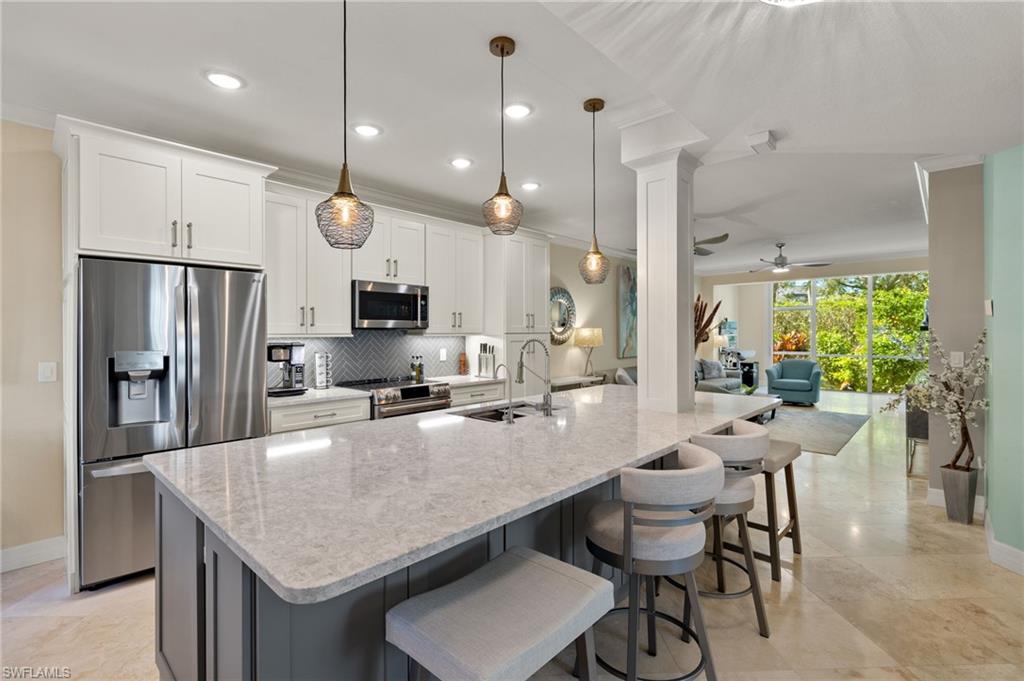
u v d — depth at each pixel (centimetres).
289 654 118
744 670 189
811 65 175
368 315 394
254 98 261
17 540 273
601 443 201
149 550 263
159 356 263
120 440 254
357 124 294
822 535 317
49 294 281
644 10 145
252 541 107
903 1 137
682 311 279
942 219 353
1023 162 263
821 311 1066
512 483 148
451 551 158
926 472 456
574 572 136
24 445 275
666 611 232
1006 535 273
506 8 188
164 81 243
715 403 315
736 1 140
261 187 312
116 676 188
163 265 267
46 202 280
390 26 199
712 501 166
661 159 276
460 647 105
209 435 281
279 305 344
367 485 146
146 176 266
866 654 199
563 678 182
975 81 186
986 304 291
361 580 94
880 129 239
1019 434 266
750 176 390
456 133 308
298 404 332
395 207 449
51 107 269
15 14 190
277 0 183
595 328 686
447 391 427
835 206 482
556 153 343
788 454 271
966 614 227
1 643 208
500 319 487
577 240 672
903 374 952
